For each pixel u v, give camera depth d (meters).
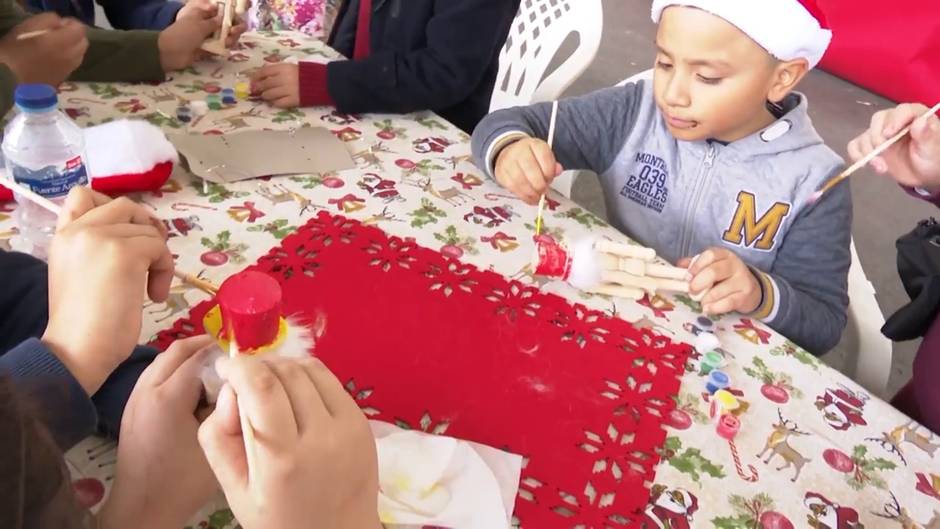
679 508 0.58
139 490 0.48
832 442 0.66
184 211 0.82
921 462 0.66
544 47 1.34
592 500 0.57
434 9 1.23
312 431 0.39
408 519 0.53
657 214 1.08
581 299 0.78
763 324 0.80
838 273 0.96
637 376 0.69
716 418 0.66
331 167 0.94
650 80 1.12
